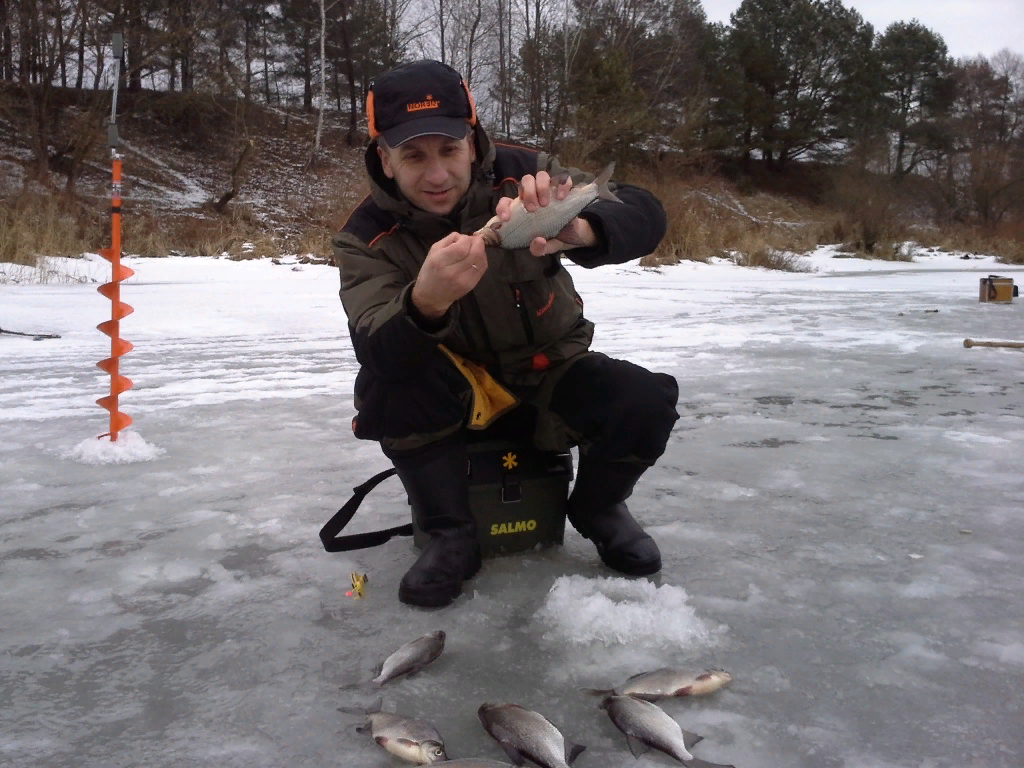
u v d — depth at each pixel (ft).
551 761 5.19
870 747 5.51
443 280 6.25
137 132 112.88
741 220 112.78
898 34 194.90
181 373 18.95
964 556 8.57
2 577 8.14
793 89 169.48
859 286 49.03
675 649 6.73
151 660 6.64
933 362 20.25
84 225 61.46
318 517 9.77
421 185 7.25
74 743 5.61
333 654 6.70
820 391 16.83
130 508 10.07
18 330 25.70
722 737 5.61
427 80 7.13
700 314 31.27
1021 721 5.79
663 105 138.41
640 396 7.66
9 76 98.37
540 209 6.42
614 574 8.10
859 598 7.64
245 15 135.85
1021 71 180.55
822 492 10.55
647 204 7.61
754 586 7.89
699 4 169.48
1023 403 15.69
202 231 70.64
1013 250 92.43
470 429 7.97
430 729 5.46
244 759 5.44
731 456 12.15
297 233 88.17
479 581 7.97
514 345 7.77
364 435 7.85
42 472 11.48
